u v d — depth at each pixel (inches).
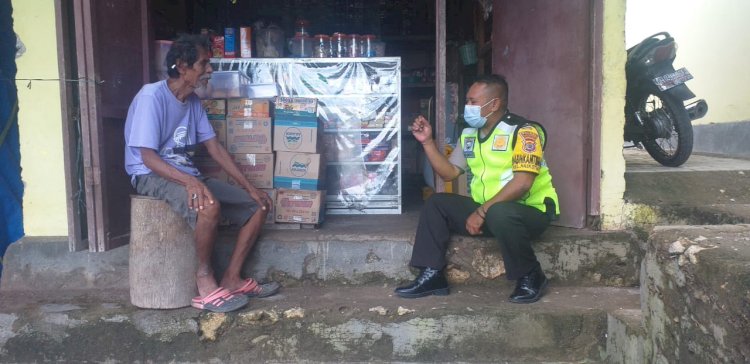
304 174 145.6
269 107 146.8
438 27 135.9
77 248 120.2
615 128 130.2
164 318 113.6
